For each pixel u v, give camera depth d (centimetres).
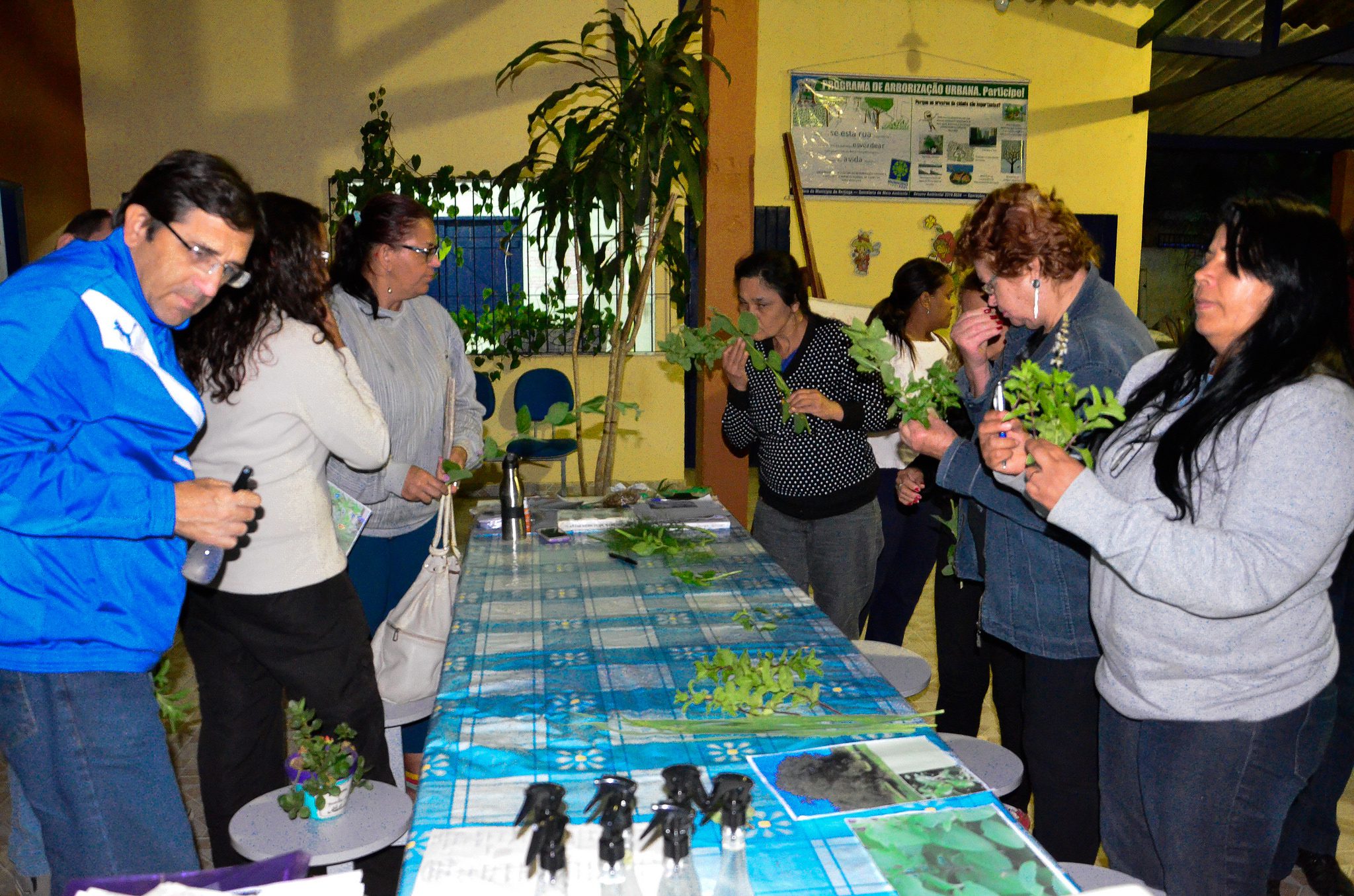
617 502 299
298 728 188
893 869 110
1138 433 154
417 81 698
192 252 145
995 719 346
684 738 143
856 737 144
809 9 781
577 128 381
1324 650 143
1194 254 988
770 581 224
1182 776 143
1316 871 241
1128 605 145
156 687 176
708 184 417
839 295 811
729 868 99
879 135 798
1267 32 686
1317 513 127
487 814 121
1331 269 130
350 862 186
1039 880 108
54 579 145
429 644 235
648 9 700
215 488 147
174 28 668
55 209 615
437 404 274
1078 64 811
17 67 566
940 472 199
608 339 717
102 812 154
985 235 178
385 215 253
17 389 135
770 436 294
